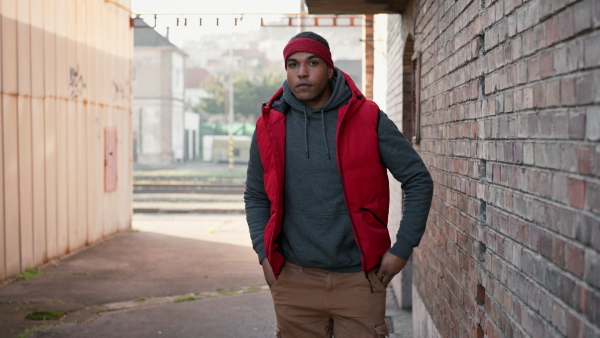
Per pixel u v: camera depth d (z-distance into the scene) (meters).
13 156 8.46
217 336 5.72
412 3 5.67
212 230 13.62
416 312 5.22
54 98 9.80
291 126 2.84
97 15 11.58
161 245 11.52
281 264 2.90
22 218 8.73
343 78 2.79
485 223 2.91
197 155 59.88
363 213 2.75
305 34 2.79
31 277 8.48
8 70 8.30
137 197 21.28
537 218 2.13
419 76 5.10
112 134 12.45
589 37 1.70
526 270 2.25
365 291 2.82
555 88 1.95
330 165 2.75
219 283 8.27
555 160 1.96
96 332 5.86
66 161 10.31
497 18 2.61
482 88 2.92
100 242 11.70
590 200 1.70
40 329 5.95
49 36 9.60
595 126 1.67
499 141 2.61
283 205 2.87
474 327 3.04
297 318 2.95
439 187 4.07
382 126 2.76
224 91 64.88
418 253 5.13
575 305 1.80
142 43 49.56
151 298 7.35
